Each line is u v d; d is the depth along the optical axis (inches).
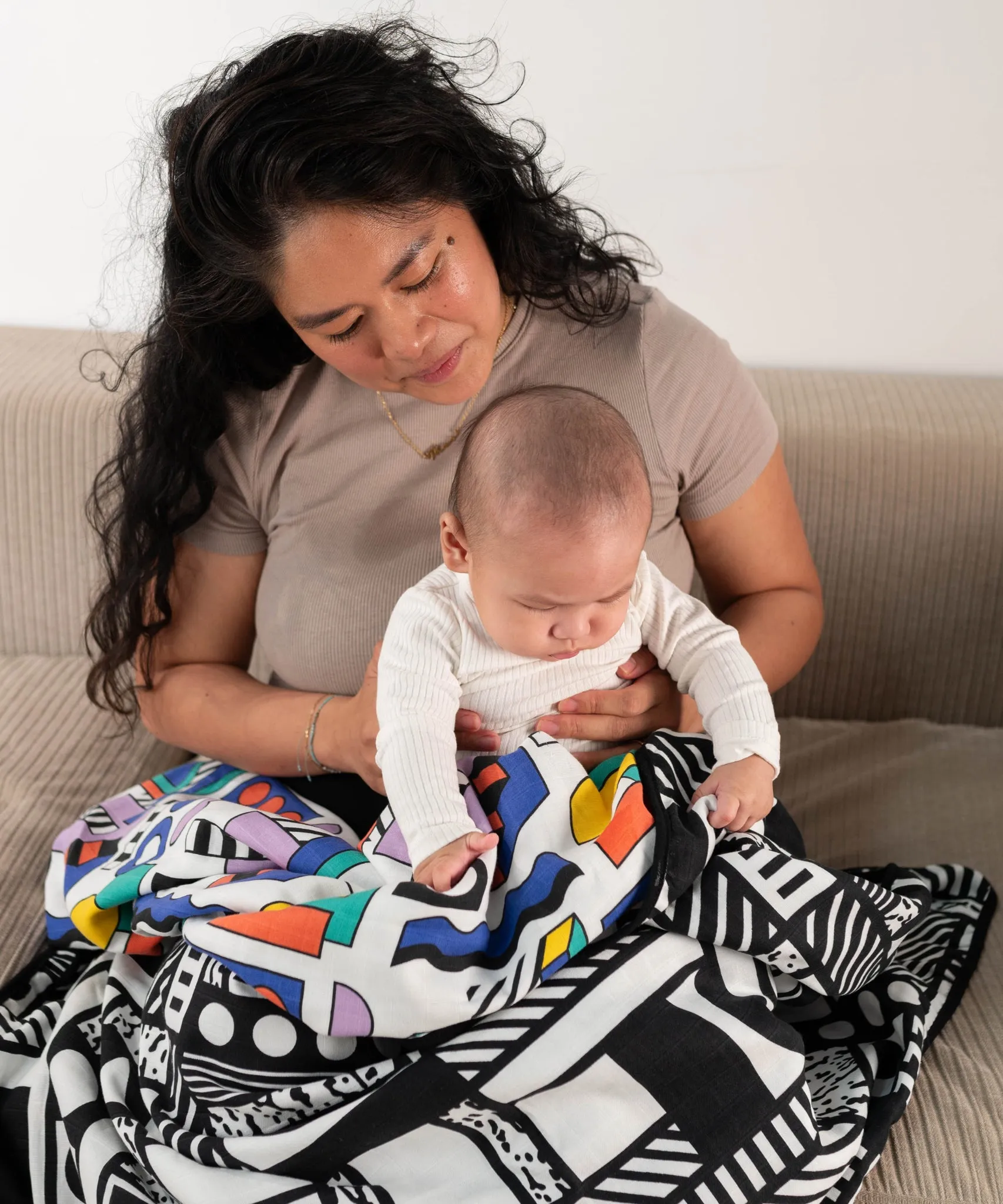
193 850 38.9
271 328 41.6
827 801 50.8
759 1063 32.2
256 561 46.5
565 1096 31.6
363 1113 31.0
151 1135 33.8
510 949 32.5
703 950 33.6
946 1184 33.3
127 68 59.1
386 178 32.0
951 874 44.6
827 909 34.0
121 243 62.9
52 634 60.3
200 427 42.9
